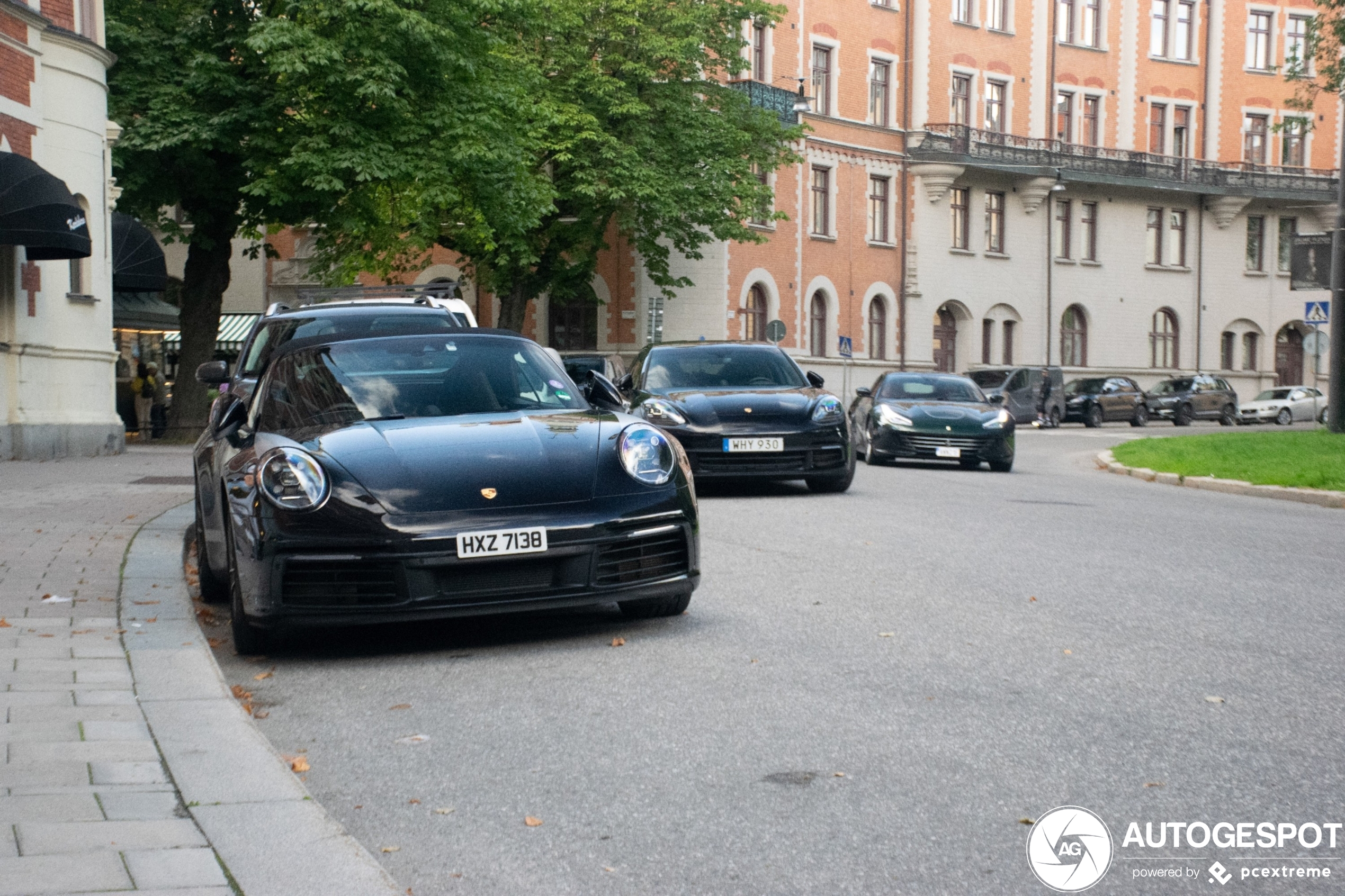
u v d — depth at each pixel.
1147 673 5.48
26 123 19.20
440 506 5.89
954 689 5.23
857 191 46.97
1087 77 54.34
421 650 6.23
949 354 50.75
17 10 18.73
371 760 4.43
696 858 3.46
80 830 3.50
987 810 3.79
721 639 6.28
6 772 4.03
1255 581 8.05
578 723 4.83
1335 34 29.78
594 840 3.62
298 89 24.86
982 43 50.84
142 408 30.70
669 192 36.84
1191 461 19.61
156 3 26.06
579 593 5.98
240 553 5.98
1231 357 59.81
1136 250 56.09
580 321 43.38
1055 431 41.50
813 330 45.81
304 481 5.92
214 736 4.50
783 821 3.73
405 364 7.19
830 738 4.54
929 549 9.52
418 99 26.25
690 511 6.40
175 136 24.44
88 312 20.81
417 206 26.89
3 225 17.25
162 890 3.07
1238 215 58.75
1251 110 58.59
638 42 36.81
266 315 11.26
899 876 3.32
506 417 6.69
